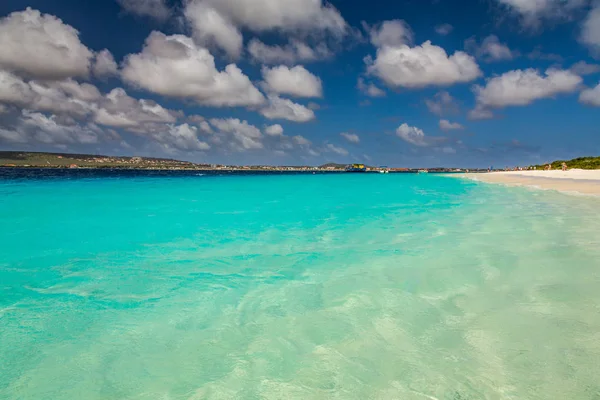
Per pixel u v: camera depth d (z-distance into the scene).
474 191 27.55
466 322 4.18
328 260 7.21
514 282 5.50
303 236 9.82
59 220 13.18
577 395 2.86
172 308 4.87
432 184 43.56
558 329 3.95
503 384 3.02
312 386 3.08
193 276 6.29
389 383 3.09
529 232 9.39
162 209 16.59
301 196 24.75
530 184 32.72
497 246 7.92
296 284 5.76
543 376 3.12
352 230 10.66
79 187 32.19
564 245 7.79
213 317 4.56
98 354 3.70
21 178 50.56
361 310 4.64
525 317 4.26
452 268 6.36
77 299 5.25
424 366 3.32
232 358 3.57
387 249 8.05
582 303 4.63
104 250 8.37
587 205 15.10
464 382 3.06
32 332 4.20
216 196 24.41
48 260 7.48
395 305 4.77
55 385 3.18
